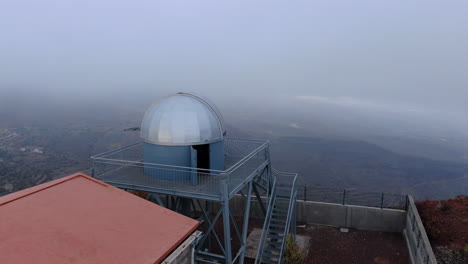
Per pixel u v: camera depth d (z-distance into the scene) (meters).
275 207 15.34
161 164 11.62
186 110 11.87
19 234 6.43
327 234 17.00
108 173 12.41
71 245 6.38
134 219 7.72
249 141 15.49
